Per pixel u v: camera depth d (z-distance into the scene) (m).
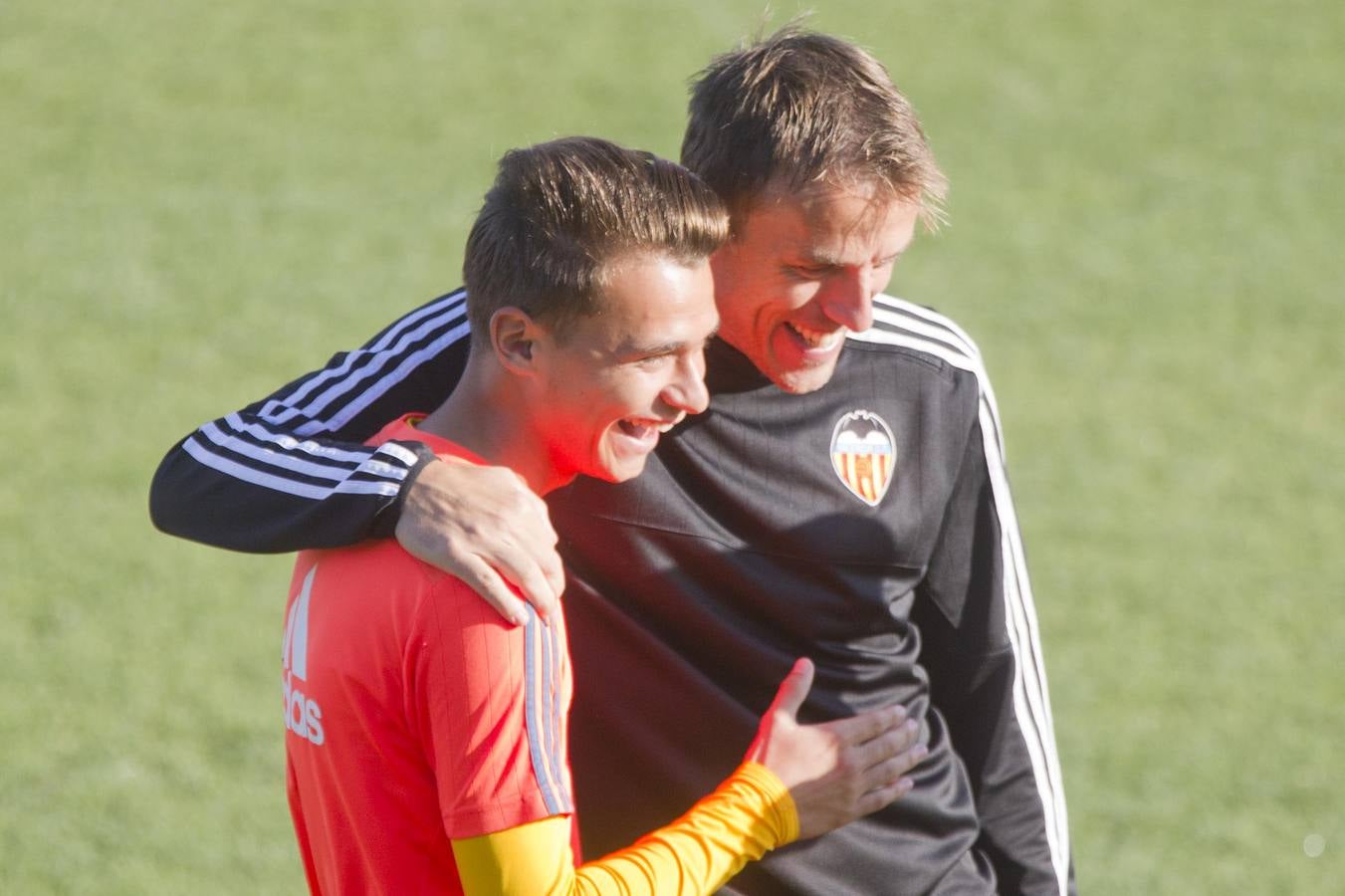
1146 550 21.69
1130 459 24.12
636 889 6.20
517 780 5.83
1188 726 17.97
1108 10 42.91
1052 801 8.70
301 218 31.11
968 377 8.30
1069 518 22.45
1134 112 37.53
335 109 35.84
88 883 14.55
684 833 6.57
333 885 6.69
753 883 7.69
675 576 7.62
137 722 17.09
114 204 31.19
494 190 6.43
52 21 38.88
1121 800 16.66
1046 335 28.05
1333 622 20.11
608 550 7.56
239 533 6.55
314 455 6.62
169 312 27.31
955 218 32.44
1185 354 27.45
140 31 38.72
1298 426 25.20
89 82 36.22
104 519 21.23
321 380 7.47
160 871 14.78
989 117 36.97
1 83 35.94
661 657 7.63
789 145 6.85
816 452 7.83
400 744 6.12
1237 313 28.97
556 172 6.17
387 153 34.06
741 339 7.46
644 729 7.70
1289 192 33.97
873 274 7.20
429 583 5.97
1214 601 20.52
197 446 7.09
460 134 35.03
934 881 8.10
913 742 7.45
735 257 7.18
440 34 39.69
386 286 28.72
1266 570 21.27
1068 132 36.44
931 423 8.15
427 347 7.51
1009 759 8.55
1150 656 19.30
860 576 7.92
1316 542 22.02
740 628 7.76
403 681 6.00
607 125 35.59
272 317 27.38
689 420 7.61
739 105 7.00
